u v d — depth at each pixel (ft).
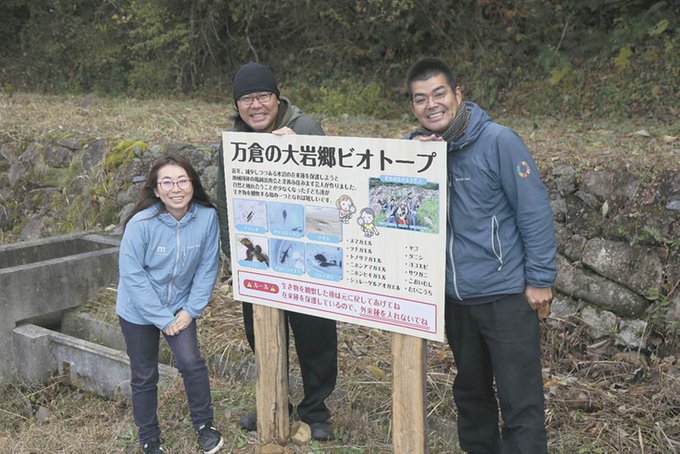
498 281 8.25
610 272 12.84
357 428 10.78
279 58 33.86
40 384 13.75
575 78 24.26
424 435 8.87
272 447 10.23
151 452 10.40
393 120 25.71
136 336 10.19
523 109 24.88
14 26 44.39
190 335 10.33
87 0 41.88
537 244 7.99
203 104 30.60
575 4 24.97
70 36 41.14
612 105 22.77
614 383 11.64
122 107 28.43
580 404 10.93
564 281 13.38
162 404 11.73
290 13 32.35
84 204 20.49
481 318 8.44
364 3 28.55
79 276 15.24
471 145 8.08
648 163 13.30
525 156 7.96
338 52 30.91
